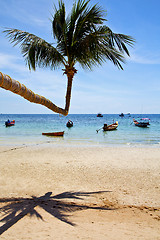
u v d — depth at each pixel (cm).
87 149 1398
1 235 291
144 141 1970
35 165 898
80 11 434
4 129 3494
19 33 402
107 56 438
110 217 399
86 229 329
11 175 737
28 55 439
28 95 267
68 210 429
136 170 820
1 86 209
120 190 589
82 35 456
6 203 460
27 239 279
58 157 1099
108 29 436
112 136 2438
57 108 378
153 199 521
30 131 3102
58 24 464
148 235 313
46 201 486
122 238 296
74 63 469
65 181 675
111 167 870
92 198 521
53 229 322
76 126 4538
